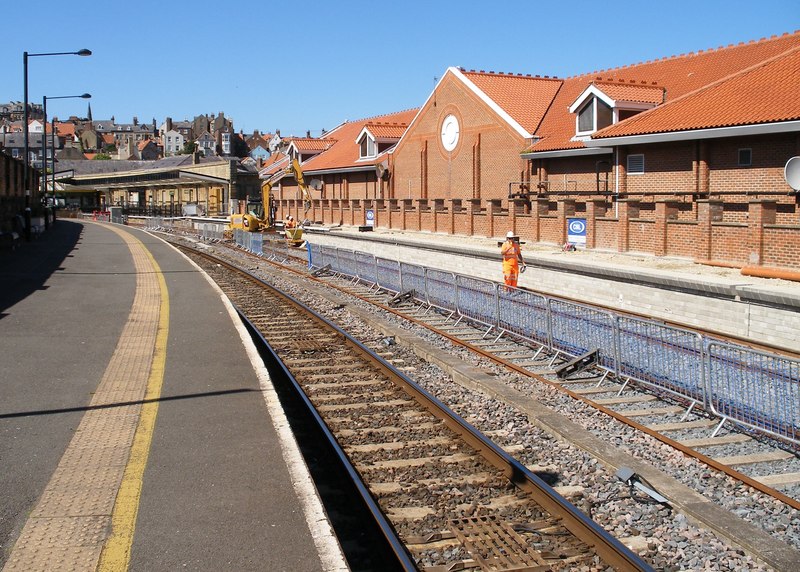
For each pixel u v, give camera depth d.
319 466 7.96
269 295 21.30
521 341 14.77
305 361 12.77
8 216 38.16
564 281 20.58
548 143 31.97
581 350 12.59
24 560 5.07
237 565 5.06
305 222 49.06
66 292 18.91
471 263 26.09
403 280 20.38
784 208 20.97
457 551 5.98
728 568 5.77
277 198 65.69
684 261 21.17
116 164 118.62
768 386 8.80
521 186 33.28
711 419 9.84
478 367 12.44
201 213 75.00
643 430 9.18
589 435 8.62
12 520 5.70
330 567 5.05
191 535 5.49
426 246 29.56
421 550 5.99
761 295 14.34
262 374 10.38
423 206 38.72
